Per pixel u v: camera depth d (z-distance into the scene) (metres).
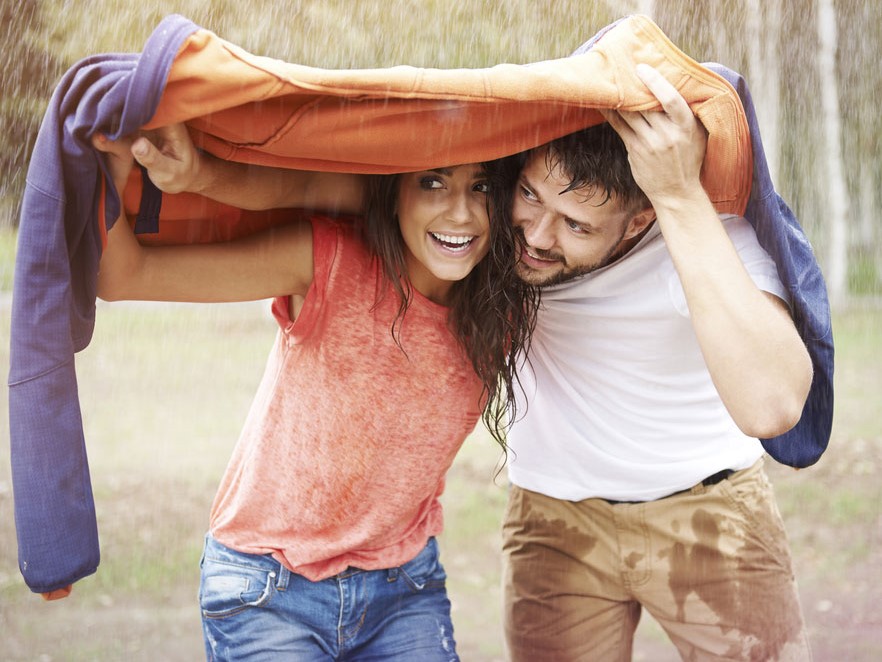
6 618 3.56
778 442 1.97
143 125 1.43
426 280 1.75
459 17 5.24
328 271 1.69
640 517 2.04
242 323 9.88
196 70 1.41
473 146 1.60
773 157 9.20
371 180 1.69
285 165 1.61
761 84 8.39
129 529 4.52
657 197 1.65
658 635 3.60
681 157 1.61
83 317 1.63
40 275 1.50
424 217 1.67
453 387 1.77
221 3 4.83
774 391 1.67
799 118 9.62
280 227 1.72
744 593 2.04
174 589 3.94
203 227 1.78
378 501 1.79
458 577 4.25
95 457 5.61
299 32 5.03
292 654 1.77
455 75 1.53
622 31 1.63
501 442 1.87
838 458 6.01
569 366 1.98
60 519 1.54
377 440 1.75
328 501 1.76
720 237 1.66
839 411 7.07
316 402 1.73
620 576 2.09
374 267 1.71
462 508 5.11
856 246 12.12
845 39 8.48
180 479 5.25
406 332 1.71
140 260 1.67
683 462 2.00
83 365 7.85
